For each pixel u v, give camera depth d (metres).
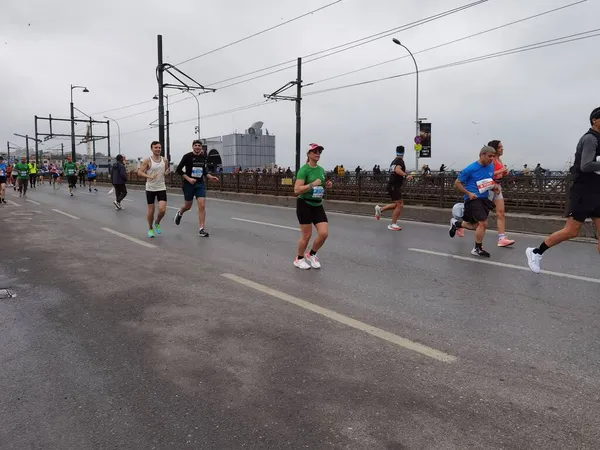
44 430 2.80
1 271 6.55
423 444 2.64
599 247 5.43
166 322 4.56
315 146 6.60
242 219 12.82
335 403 3.08
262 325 4.48
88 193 24.28
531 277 6.30
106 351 3.90
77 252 7.92
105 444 2.67
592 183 5.36
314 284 5.95
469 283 6.01
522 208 11.26
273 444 2.66
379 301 5.24
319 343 4.05
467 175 7.62
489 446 2.62
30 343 4.06
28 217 12.83
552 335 4.23
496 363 3.66
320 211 6.76
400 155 10.66
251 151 75.19
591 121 5.22
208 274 6.46
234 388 3.28
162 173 9.62
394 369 3.56
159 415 2.96
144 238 9.44
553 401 3.09
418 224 11.98
